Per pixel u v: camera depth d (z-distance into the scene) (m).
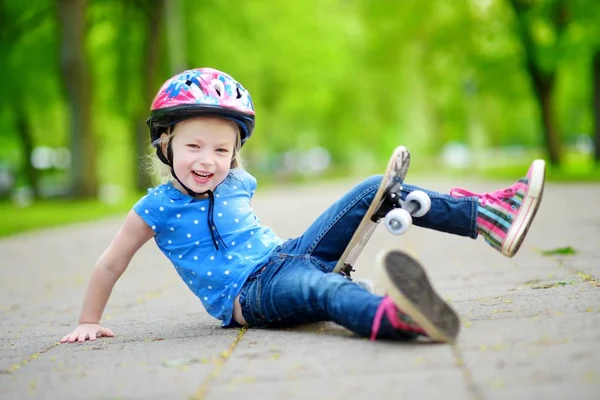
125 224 5.60
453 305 5.71
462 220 5.27
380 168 75.12
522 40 33.94
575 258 8.45
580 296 5.54
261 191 44.28
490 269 8.36
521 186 5.24
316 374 3.78
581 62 32.03
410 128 67.88
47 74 36.72
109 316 7.14
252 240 5.52
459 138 82.38
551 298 5.57
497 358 3.76
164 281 9.95
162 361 4.43
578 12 29.42
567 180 28.25
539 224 13.45
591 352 3.70
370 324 4.41
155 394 3.66
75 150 33.12
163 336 5.50
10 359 5.00
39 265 13.32
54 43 35.78
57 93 38.47
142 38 36.00
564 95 52.69
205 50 36.16
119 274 5.69
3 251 16.39
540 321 4.59
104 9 35.75
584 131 70.88
